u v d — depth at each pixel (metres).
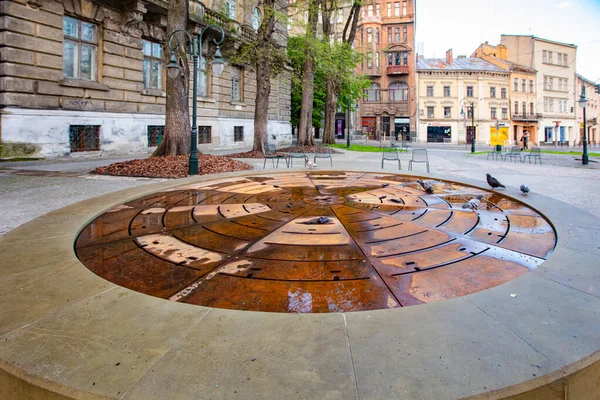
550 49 64.31
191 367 2.27
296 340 2.56
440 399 2.02
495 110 60.97
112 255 4.50
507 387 2.11
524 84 62.44
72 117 17.36
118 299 3.19
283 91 35.91
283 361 2.33
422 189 9.12
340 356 2.38
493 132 47.44
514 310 2.99
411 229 5.62
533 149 21.88
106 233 5.39
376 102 61.56
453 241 5.05
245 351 2.43
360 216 6.43
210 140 26.94
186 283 3.72
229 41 26.66
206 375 2.20
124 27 19.52
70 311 2.96
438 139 60.69
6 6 14.69
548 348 2.46
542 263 4.04
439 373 2.21
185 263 4.25
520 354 2.40
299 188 9.36
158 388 2.09
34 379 2.17
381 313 2.94
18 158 15.43
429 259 4.39
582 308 3.02
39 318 2.85
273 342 2.54
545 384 2.17
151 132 21.89
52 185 10.09
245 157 19.95
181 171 12.52
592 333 2.65
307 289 3.60
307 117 26.94
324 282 3.76
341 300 3.37
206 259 4.39
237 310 2.99
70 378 2.17
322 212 6.71
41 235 5.05
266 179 11.08
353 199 7.93
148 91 21.28
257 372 2.22
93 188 9.68
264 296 3.44
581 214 6.29
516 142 60.56
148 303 3.12
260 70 21.38
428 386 2.11
